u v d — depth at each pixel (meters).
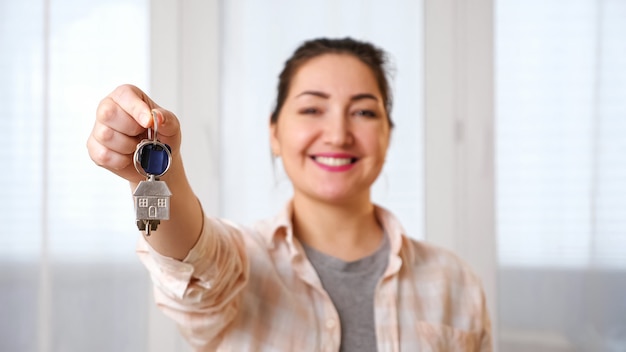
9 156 1.99
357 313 1.00
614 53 2.06
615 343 2.06
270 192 2.01
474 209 2.03
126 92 0.64
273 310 0.97
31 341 2.00
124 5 2.02
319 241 1.05
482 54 2.04
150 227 0.67
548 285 2.07
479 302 1.11
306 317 0.98
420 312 1.04
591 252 2.06
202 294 0.80
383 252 1.07
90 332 2.00
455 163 2.03
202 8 2.02
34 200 2.00
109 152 0.65
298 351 0.95
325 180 1.01
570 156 2.06
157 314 2.01
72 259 2.00
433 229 2.03
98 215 2.00
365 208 1.07
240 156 2.01
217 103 2.02
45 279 1.98
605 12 2.06
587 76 2.06
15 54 1.99
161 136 0.66
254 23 2.02
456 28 2.04
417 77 2.03
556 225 2.06
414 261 1.10
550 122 2.06
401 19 2.03
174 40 2.02
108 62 2.01
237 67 2.02
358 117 1.03
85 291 2.00
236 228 1.00
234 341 0.94
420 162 2.03
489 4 2.04
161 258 0.76
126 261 2.01
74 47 2.00
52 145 1.99
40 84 1.99
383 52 1.13
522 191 2.06
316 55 1.05
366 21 2.02
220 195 2.01
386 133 1.08
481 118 2.04
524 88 2.06
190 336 0.89
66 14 2.00
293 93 1.05
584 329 2.06
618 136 2.06
